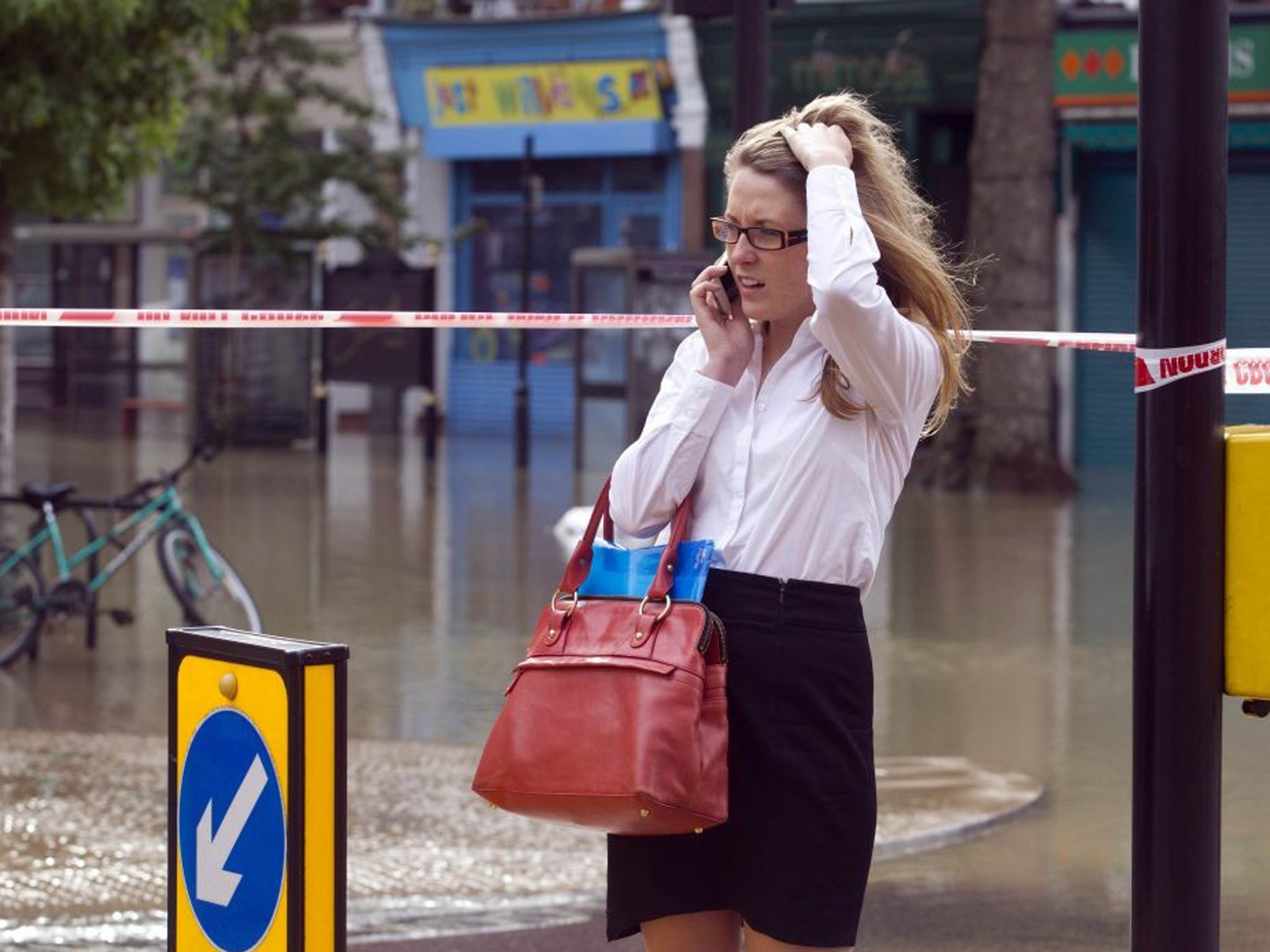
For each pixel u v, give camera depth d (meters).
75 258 76.62
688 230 77.44
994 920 16.50
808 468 9.02
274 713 9.38
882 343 8.80
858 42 71.00
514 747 8.90
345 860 9.41
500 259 82.19
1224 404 9.31
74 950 15.29
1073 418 70.06
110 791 20.45
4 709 25.38
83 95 28.75
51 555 39.69
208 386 71.31
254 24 70.62
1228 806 20.77
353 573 38.66
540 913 16.55
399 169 73.50
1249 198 67.19
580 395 64.12
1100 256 69.50
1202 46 9.16
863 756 9.12
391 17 79.88
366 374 69.69
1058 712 26.14
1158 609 9.26
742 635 8.98
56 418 79.94
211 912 9.75
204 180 72.62
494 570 39.28
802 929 8.92
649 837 9.23
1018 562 42.06
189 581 29.19
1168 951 9.24
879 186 9.41
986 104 58.97
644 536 9.44
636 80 76.50
